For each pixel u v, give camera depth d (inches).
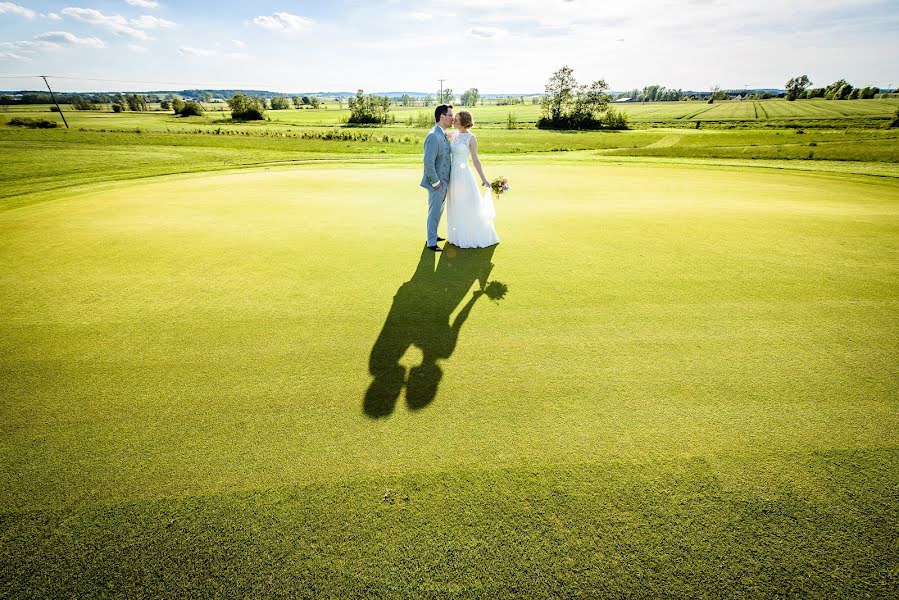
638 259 221.1
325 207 335.6
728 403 116.6
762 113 4170.8
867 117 3319.4
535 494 89.7
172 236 261.1
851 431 106.1
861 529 81.4
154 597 71.9
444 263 219.0
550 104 3048.7
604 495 89.4
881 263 212.5
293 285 193.3
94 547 79.8
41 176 572.1
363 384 126.0
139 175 519.5
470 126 223.3
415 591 72.2
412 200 362.3
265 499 88.9
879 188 419.2
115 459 99.4
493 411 114.5
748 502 87.4
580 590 72.1
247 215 310.8
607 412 113.8
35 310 170.9
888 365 132.6
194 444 103.7
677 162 680.4
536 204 345.7
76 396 121.3
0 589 72.8
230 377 129.4
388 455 100.3
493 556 77.6
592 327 156.7
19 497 89.9
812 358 136.6
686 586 72.4
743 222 286.0
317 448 102.3
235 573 75.2
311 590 72.5
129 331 155.6
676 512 85.4
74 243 248.5
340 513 85.7
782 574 73.8
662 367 132.8
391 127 2930.6
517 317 164.2
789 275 199.6
